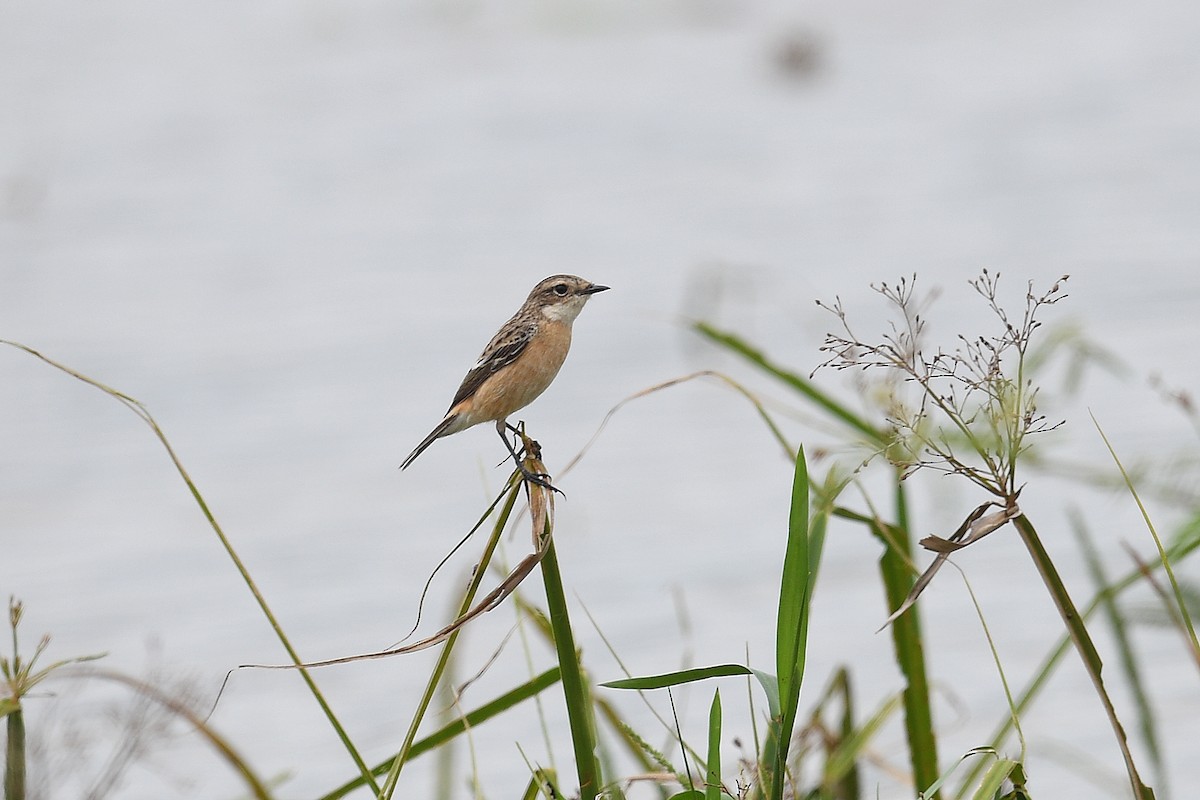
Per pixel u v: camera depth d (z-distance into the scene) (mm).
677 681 4672
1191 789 8828
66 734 6086
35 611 12633
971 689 10680
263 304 23188
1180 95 35688
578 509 15062
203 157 33531
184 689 6258
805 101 38844
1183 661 10836
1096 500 13422
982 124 34594
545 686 5301
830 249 24703
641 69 42406
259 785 5477
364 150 34375
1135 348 17453
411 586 13422
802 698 10414
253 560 14086
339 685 11422
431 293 23531
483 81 41125
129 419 18281
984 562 13055
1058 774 9141
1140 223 24641
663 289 22609
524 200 29828
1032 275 21969
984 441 5066
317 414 18328
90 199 29938
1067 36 44812
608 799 5059
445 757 6332
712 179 30891
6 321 22500
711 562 13477
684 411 18250
